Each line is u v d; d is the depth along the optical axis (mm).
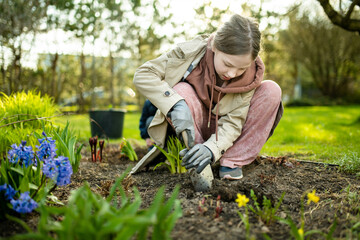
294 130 5699
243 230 1375
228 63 1768
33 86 9266
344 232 1355
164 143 2365
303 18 16500
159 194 1021
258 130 2105
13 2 7332
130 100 22172
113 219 948
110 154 3451
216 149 1892
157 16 15555
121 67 18250
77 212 1128
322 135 4902
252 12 6371
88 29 12852
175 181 2150
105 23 13680
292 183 2123
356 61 16375
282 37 17797
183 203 1689
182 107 1905
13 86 7129
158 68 2092
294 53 17906
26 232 1360
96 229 1040
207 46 2064
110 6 13414
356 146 3566
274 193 1921
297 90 23109
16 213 1521
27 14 7488
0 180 1502
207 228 1378
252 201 1714
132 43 16047
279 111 2158
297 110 12961
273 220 1479
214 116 2227
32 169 1633
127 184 2041
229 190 1769
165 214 1075
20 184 1437
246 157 2105
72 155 2363
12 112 3070
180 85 2082
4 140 2438
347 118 8352
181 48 2096
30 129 2855
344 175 2307
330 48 16688
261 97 2080
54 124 3402
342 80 17594
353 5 4109
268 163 2555
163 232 1057
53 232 1319
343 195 1843
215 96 2096
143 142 4719
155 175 2357
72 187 2088
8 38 7395
